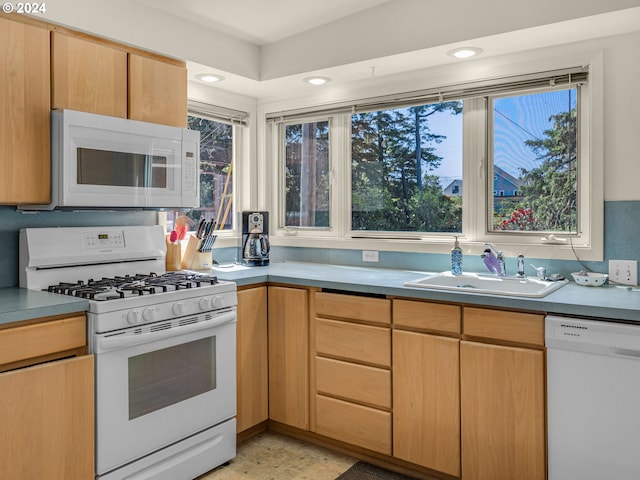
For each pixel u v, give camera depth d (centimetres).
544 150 256
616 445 178
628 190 228
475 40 236
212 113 319
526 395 195
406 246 290
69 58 213
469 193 277
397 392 229
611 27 220
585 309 181
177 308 212
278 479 231
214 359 235
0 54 192
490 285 246
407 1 252
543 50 246
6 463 164
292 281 261
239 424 259
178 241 282
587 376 182
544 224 258
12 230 223
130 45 240
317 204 339
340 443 257
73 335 184
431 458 220
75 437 181
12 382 165
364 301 237
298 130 345
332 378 250
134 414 201
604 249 233
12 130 196
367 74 292
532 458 195
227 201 338
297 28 283
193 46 267
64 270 228
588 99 240
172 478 216
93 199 213
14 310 168
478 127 273
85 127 210
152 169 237
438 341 216
